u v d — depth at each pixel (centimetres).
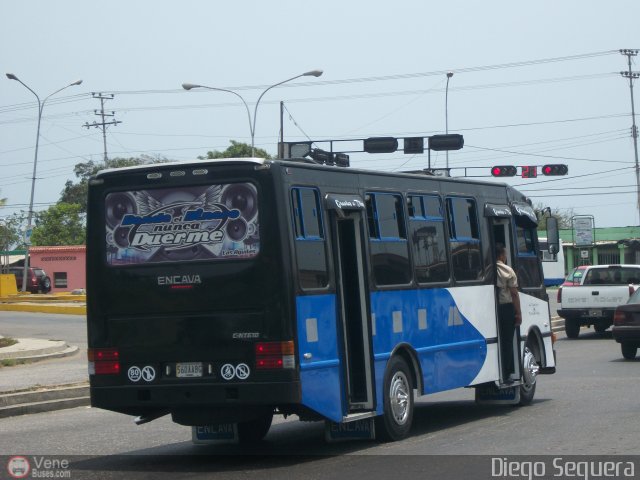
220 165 1953
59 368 3825
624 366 3750
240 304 1912
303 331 1919
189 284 1953
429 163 3291
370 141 3528
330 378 1997
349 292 2125
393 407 2175
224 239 1938
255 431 2250
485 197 2695
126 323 2003
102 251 2038
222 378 1920
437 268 2427
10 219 15700
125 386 1995
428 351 2333
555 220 2928
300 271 1936
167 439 2370
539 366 2888
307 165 2011
